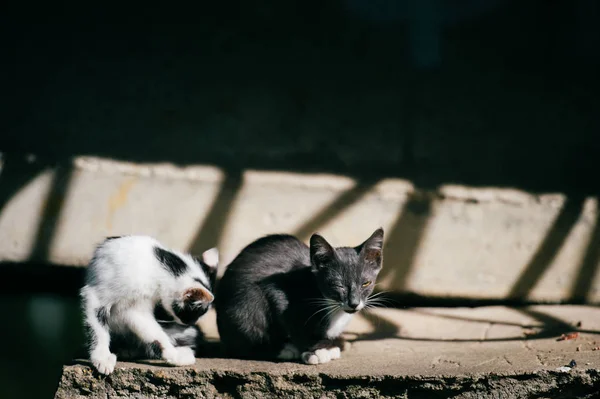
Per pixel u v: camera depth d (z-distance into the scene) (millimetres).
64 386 2283
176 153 2838
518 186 2746
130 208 2717
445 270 2662
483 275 2656
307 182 2744
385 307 2639
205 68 3104
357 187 2732
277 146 2883
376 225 2697
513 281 2646
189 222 2711
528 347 2389
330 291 2334
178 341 2377
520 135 2918
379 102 3025
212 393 2281
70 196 2719
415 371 2270
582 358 2291
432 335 2506
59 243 2693
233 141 2893
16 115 2912
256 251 2436
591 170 2801
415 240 2682
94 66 3076
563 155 2850
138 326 2324
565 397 2240
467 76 3107
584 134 2910
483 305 2656
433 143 2898
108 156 2789
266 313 2373
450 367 2287
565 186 2754
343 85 3078
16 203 2711
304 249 2449
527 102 3014
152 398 2279
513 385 2242
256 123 2951
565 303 2639
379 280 2660
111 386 2283
